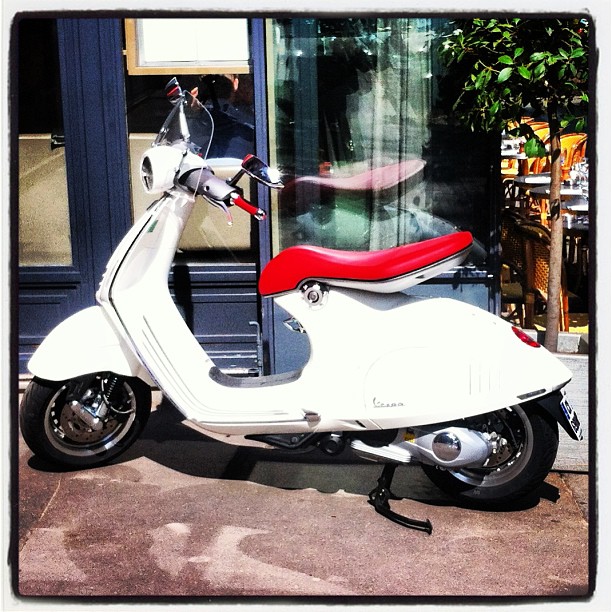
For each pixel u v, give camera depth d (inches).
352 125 194.5
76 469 162.7
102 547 136.5
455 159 194.9
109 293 148.7
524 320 235.9
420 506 149.4
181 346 148.9
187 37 197.8
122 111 198.1
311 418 140.6
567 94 182.9
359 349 138.3
